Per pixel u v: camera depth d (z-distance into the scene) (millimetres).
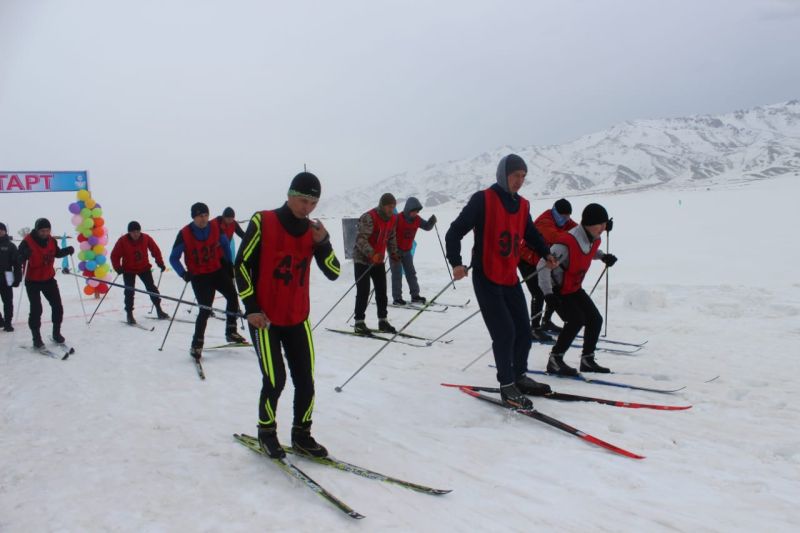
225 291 5812
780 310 6512
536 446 3096
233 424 3611
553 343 5527
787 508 2342
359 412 3793
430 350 5523
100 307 9688
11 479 2881
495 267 3617
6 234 7496
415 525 2307
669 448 3010
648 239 16984
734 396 3857
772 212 24156
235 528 2299
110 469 2949
